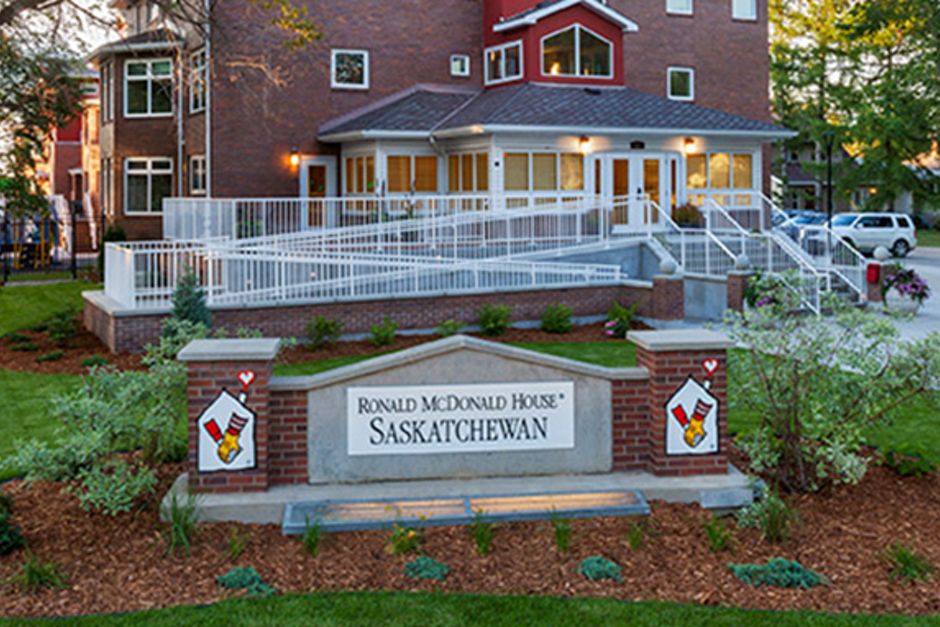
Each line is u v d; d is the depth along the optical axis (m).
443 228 25.05
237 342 8.30
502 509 7.76
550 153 27.59
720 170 30.25
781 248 24.75
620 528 7.57
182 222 27.20
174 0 21.64
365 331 18.78
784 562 6.84
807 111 53.81
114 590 6.58
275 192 29.14
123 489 7.74
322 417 8.21
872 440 10.68
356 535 7.42
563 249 23.78
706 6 33.91
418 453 8.31
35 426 12.13
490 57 31.47
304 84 29.27
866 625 6.03
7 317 21.17
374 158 27.97
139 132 32.06
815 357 8.74
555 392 8.45
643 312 20.72
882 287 22.75
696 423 8.40
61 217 38.00
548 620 6.09
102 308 17.98
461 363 8.33
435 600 6.35
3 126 25.89
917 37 47.12
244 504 7.72
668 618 6.11
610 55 30.86
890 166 51.00
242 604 6.27
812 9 58.28
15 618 6.14
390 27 30.36
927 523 7.85
